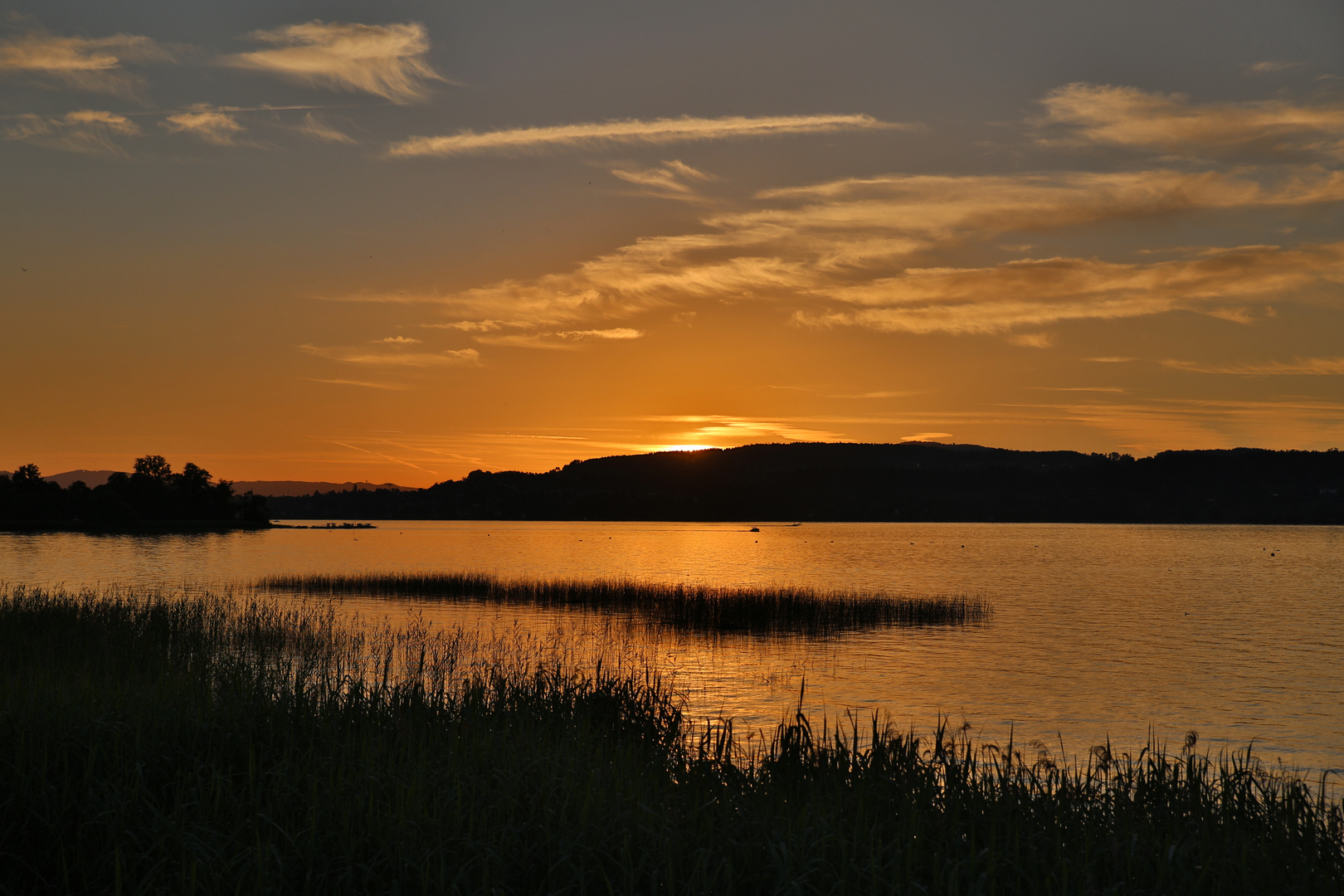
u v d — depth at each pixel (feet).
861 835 25.99
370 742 31.40
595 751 34.58
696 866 23.22
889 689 75.20
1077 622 130.11
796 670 82.84
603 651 90.94
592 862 24.21
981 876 22.74
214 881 22.56
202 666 45.39
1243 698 75.05
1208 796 31.63
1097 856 25.44
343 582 158.61
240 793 27.37
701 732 51.01
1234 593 185.47
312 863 23.68
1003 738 58.44
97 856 24.59
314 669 63.98
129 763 28.53
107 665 52.42
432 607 129.70
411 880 23.27
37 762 28.25
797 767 34.09
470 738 33.81
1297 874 24.91
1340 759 54.44
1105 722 64.75
